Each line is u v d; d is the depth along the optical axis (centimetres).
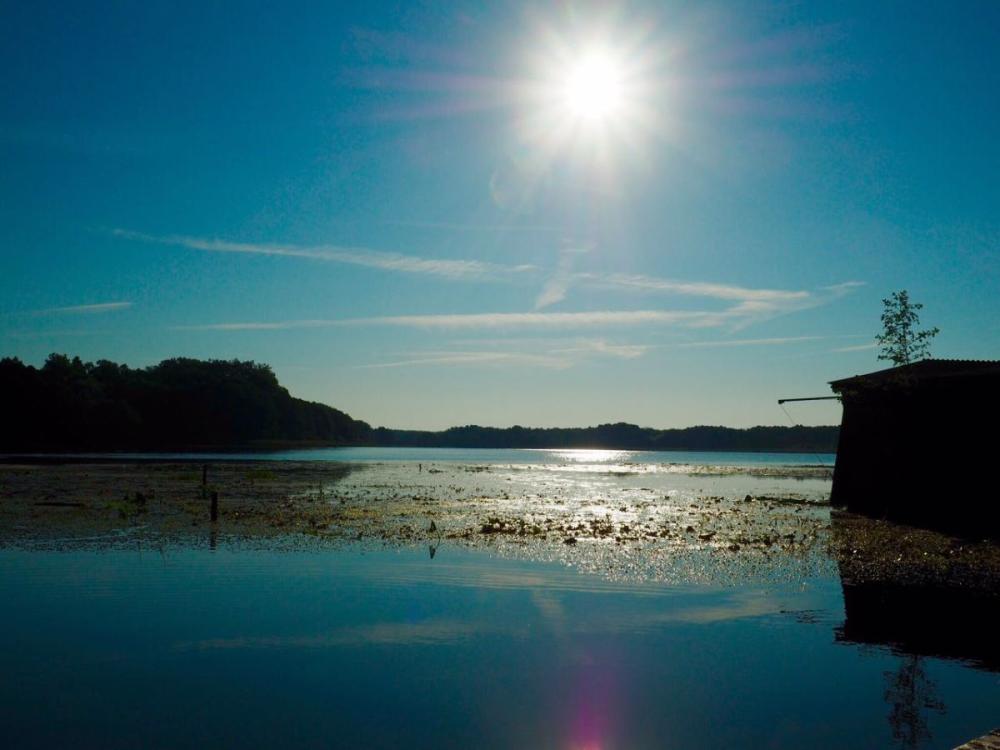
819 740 1017
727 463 12988
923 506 3222
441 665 1302
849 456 3769
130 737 1028
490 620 1561
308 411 18350
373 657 1335
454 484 5516
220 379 15150
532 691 1182
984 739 890
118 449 12262
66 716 1091
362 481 5625
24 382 11831
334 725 1063
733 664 1305
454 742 1009
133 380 14238
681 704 1133
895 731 1046
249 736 1030
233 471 6259
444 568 2072
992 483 2917
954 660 1333
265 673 1259
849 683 1222
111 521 2919
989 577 2000
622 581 1928
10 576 1927
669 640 1440
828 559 2248
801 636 1463
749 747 996
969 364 3406
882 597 1773
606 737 1026
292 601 1697
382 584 1869
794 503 4169
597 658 1334
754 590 1839
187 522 2916
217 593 1769
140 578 1911
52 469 6184
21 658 1325
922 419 3269
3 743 1009
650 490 5244
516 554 2300
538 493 4766
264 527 2812
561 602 1708
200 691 1184
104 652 1355
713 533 2802
